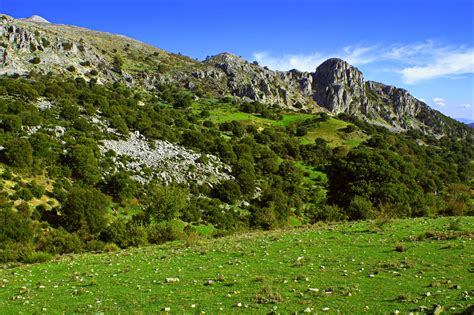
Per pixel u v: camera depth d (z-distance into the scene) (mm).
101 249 38656
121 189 66375
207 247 25297
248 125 153625
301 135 159375
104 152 80812
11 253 31484
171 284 15219
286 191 94375
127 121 105000
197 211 65562
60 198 58438
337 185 62250
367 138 162375
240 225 66000
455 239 21141
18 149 62156
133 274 17922
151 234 40688
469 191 96875
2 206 47875
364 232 26672
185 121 129750
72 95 114812
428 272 14461
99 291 14758
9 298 14484
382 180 58312
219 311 11352
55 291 15250
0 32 164500
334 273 15461
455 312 9695
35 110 89312
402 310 10297
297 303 11656
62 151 72000
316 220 44000
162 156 90312
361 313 10391
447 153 180500
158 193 59375
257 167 106250
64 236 40719
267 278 15117
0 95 94938
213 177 87625
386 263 16328
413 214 45688
